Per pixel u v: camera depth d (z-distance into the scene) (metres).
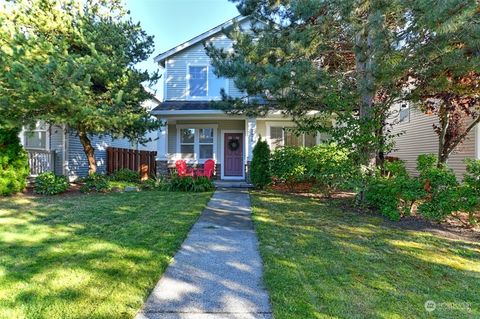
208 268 3.64
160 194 9.46
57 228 5.23
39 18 9.20
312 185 10.56
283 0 7.08
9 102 7.84
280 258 3.99
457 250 4.48
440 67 5.93
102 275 3.35
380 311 2.74
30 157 10.95
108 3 11.35
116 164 14.84
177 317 2.58
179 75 13.33
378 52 5.88
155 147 21.48
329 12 6.34
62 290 2.99
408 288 3.22
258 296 2.97
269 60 7.02
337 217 6.52
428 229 5.61
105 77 9.41
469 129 8.45
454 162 10.04
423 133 11.98
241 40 7.20
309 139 13.45
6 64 7.80
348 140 7.09
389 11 5.63
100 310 2.65
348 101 6.75
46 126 12.17
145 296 2.93
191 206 7.45
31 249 4.13
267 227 5.59
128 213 6.54
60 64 7.93
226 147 14.02
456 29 4.82
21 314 2.56
